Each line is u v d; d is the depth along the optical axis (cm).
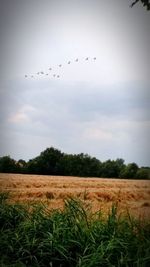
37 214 632
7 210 664
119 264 504
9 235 589
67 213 607
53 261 546
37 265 532
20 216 647
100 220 609
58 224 583
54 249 545
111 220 590
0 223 642
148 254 508
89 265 497
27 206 691
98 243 548
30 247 559
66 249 546
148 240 536
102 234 567
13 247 564
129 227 580
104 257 517
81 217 611
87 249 543
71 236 557
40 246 545
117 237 553
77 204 629
